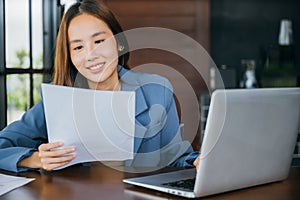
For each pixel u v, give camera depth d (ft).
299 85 15.74
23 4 8.90
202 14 15.48
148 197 4.84
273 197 4.90
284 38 15.25
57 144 5.59
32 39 9.32
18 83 8.70
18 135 6.43
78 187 5.24
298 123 5.50
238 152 4.87
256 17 15.83
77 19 6.23
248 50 15.88
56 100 5.45
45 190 5.13
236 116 4.71
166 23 15.42
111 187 5.22
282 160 5.47
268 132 5.14
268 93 4.99
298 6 15.83
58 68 6.42
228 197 4.88
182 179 5.32
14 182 5.43
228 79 14.87
